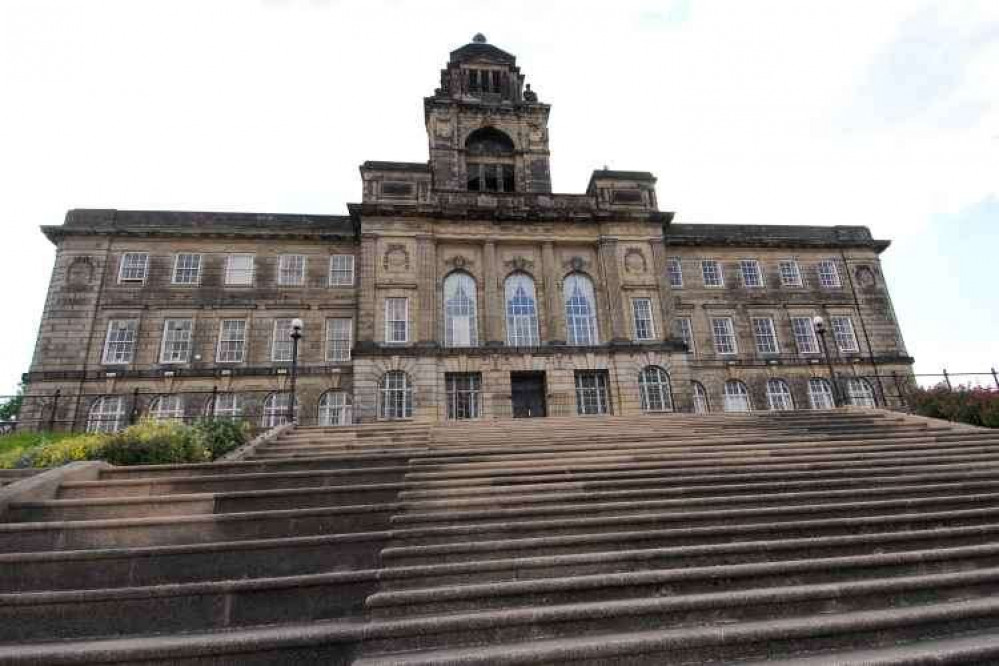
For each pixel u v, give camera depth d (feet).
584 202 101.55
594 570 20.48
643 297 97.50
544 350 90.74
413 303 91.20
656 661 15.88
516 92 118.62
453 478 30.30
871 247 127.24
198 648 16.12
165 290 101.96
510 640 16.79
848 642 16.78
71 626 17.63
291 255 108.27
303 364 101.35
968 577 19.67
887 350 119.03
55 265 100.17
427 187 97.71
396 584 19.40
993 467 33.24
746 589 19.39
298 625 18.10
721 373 113.19
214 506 24.94
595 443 42.47
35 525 21.57
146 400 94.79
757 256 123.44
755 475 30.45
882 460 34.76
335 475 29.63
